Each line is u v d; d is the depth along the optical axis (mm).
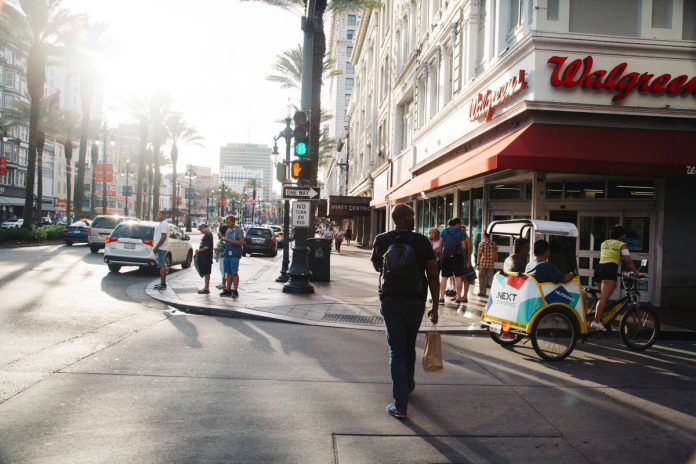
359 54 52906
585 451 4270
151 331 8391
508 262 8227
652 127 11695
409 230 5316
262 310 10406
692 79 11578
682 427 4883
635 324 8398
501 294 7922
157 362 6508
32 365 6145
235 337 8180
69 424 4434
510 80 12383
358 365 6742
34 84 29391
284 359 6914
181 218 110688
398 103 29719
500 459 4059
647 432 4727
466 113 16219
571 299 7473
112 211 76938
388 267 5035
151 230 16828
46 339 7469
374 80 40562
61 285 13305
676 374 6883
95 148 54062
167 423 4539
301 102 13141
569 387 6098
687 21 11898
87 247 28406
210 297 11852
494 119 13148
